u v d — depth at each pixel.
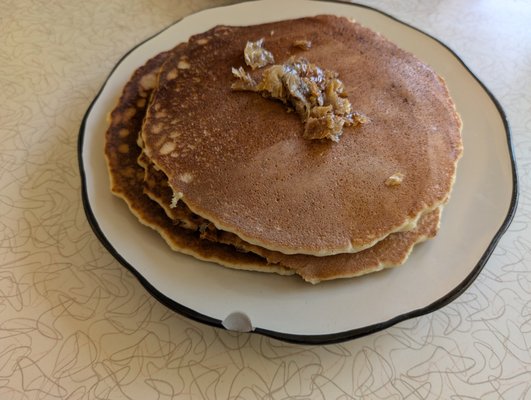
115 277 0.23
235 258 0.22
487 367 0.21
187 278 0.21
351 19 0.31
